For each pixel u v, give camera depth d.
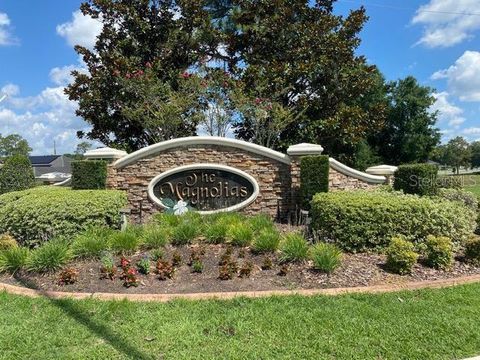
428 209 7.48
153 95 14.96
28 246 8.29
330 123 15.87
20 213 8.45
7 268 6.64
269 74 15.66
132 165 11.43
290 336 4.36
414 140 28.78
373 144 29.00
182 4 16.62
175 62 17.08
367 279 6.22
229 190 11.12
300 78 16.36
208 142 11.24
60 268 6.55
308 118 16.50
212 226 7.97
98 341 4.27
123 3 16.69
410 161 29.27
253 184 11.05
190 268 6.64
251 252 7.16
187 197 11.19
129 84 15.08
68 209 8.44
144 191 11.34
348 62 16.47
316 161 10.40
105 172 11.17
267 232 7.60
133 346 4.14
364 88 16.77
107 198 9.02
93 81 16.11
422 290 5.75
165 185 11.25
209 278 6.30
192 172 11.20
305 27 16.38
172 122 14.73
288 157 11.03
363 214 7.47
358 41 16.73
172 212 10.60
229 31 18.28
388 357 3.95
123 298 5.40
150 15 16.86
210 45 17.58
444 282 6.07
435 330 4.49
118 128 17.16
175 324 4.62
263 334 4.41
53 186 13.69
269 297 5.45
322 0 17.92
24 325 4.66
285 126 15.45
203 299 5.40
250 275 6.35
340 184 11.60
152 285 6.06
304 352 4.04
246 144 11.08
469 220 8.76
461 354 4.00
